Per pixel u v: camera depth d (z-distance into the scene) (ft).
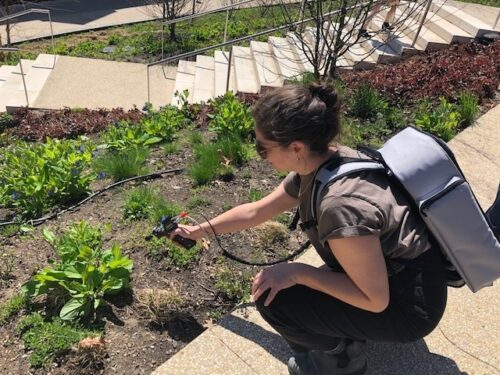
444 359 8.45
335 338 7.01
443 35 26.08
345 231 5.44
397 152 6.13
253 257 10.71
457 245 6.15
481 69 20.25
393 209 5.83
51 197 13.64
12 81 31.76
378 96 18.34
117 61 36.32
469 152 14.83
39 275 9.39
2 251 11.55
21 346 8.79
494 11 29.60
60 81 32.09
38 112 27.99
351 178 5.78
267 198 7.72
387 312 6.26
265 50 31.12
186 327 9.17
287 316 6.81
